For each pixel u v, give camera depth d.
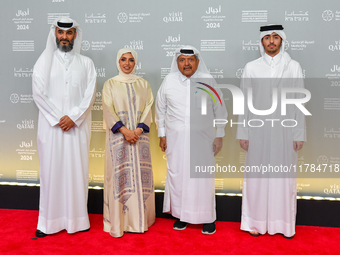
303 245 2.26
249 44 2.81
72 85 2.39
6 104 3.05
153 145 2.95
